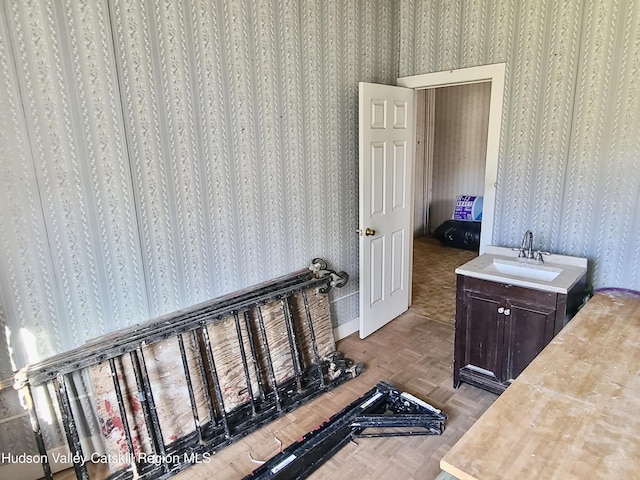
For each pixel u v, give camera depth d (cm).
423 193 672
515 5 271
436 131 664
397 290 366
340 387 268
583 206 265
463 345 258
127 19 195
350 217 330
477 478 102
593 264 266
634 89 236
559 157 269
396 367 290
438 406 247
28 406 178
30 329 190
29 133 178
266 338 255
